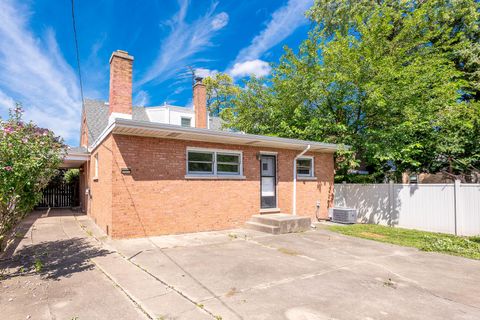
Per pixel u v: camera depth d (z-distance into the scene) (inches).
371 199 465.4
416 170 631.8
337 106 514.3
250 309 142.3
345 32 699.4
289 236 337.4
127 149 306.3
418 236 349.7
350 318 135.1
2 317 131.4
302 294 162.7
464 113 471.2
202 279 184.1
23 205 220.1
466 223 354.9
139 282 175.8
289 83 567.5
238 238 318.3
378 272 206.7
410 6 585.9
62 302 148.0
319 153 501.0
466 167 579.5
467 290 174.2
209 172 372.5
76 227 374.3
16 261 220.7
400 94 440.5
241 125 661.9
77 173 696.4
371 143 463.5
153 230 317.4
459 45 542.0
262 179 426.9
